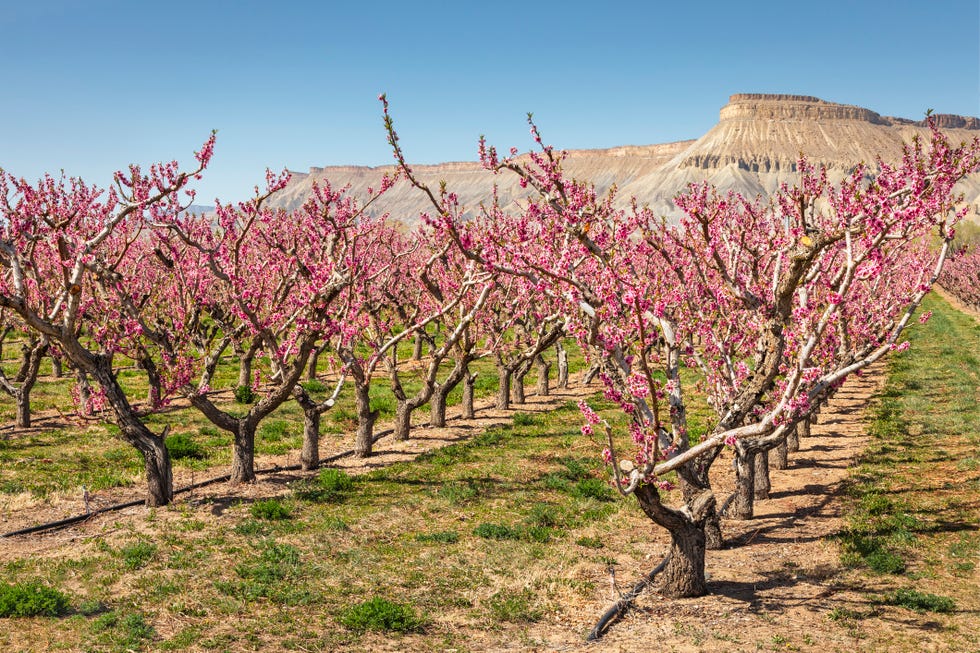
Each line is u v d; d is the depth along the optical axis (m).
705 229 11.88
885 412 26.58
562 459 20.98
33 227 15.56
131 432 16.09
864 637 9.99
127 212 14.20
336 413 28.22
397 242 33.94
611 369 10.62
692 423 25.30
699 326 14.86
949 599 11.06
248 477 18.05
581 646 9.88
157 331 17.50
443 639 10.09
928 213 10.89
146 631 9.88
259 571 12.09
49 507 16.28
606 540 14.63
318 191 18.84
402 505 16.53
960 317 66.19
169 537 13.98
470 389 28.05
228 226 18.69
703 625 10.47
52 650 9.34
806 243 11.05
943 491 16.97
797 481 18.89
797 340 10.23
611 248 11.54
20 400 24.62
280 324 21.27
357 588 11.73
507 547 13.93
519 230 10.34
